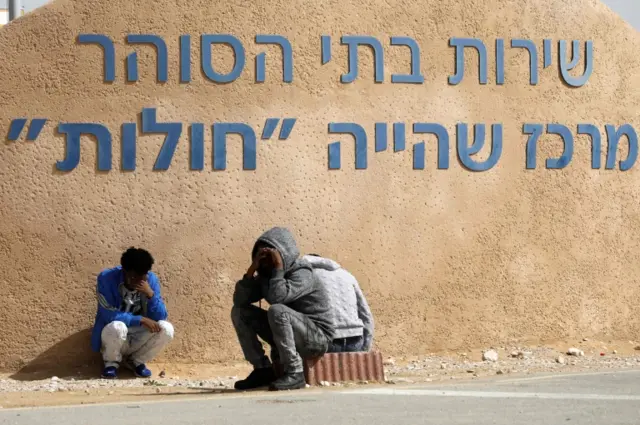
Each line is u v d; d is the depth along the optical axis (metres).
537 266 18.20
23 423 9.73
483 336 17.84
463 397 11.17
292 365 13.10
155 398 12.49
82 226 16.33
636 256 18.86
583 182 18.55
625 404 10.29
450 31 17.91
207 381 15.67
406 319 17.47
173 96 16.66
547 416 9.41
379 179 17.44
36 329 16.19
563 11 18.56
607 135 18.72
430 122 17.73
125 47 16.53
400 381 14.09
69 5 16.42
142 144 16.53
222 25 16.88
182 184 16.64
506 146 18.11
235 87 16.88
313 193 17.12
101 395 13.56
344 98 17.33
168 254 16.56
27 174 16.23
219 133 16.75
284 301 13.28
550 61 18.41
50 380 15.59
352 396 11.52
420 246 17.58
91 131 16.39
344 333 14.26
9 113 16.23
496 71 18.11
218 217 16.73
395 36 17.62
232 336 16.73
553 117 18.41
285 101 17.08
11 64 16.25
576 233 18.47
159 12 16.67
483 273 17.89
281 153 17.02
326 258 16.22
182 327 16.55
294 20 17.17
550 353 17.89
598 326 18.56
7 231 16.16
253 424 9.14
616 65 18.86
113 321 15.73
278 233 13.46
